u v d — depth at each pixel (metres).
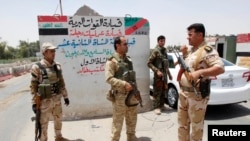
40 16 4.68
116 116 3.46
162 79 5.32
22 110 6.59
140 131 4.29
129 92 3.41
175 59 5.91
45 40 4.75
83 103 5.11
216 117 4.98
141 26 5.33
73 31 4.90
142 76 5.43
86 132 4.33
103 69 5.15
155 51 5.26
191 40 2.85
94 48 5.06
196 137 2.96
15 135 4.43
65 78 4.95
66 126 4.67
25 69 25.23
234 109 5.57
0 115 6.06
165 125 4.58
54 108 3.70
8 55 64.06
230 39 15.11
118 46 3.45
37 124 3.43
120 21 5.17
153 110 5.61
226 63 5.56
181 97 3.06
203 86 2.75
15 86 12.86
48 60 3.51
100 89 5.17
